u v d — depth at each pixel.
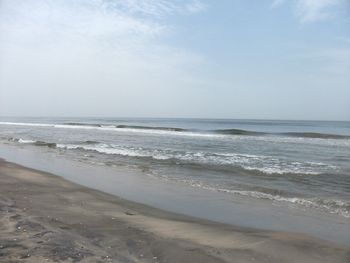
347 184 13.06
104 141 31.88
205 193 11.52
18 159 19.94
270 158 20.17
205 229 7.63
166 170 15.95
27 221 6.89
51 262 4.90
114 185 12.69
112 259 5.34
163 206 9.85
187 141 31.62
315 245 6.70
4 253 5.12
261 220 8.60
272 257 6.05
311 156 21.28
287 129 67.12
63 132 47.31
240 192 11.66
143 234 6.89
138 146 26.86
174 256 5.86
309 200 10.62
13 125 75.75
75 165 17.52
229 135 40.25
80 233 6.64
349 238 7.37
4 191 10.48
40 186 11.66
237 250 6.30
